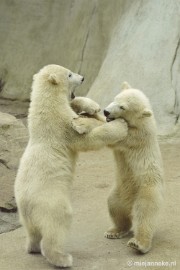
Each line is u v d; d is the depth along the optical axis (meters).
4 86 26.39
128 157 10.41
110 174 14.98
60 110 9.84
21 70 26.16
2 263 9.64
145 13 20.20
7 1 27.17
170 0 19.75
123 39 20.39
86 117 10.29
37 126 9.81
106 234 10.77
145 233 9.81
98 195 13.21
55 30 25.64
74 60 23.94
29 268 9.38
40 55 25.70
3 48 26.88
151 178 10.21
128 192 10.48
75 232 11.04
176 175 14.53
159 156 10.52
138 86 18.89
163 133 18.02
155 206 9.93
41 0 26.28
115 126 9.93
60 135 9.78
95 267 9.33
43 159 9.54
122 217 10.70
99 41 23.08
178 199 12.61
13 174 14.20
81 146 9.86
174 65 18.89
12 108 24.70
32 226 9.44
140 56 19.39
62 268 9.30
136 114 10.19
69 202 9.45
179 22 19.22
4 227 11.64
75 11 24.91
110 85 19.50
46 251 9.20
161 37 19.31
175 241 10.38
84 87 23.05
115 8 22.25
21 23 26.64
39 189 9.29
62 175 9.59
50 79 9.94
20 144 15.42
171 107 18.39
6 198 12.76
